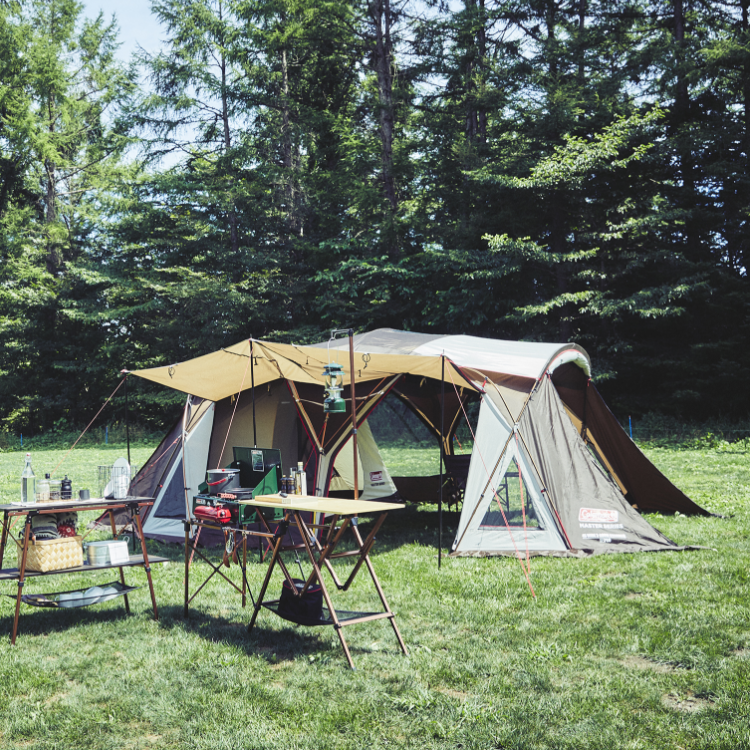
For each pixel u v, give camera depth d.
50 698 4.04
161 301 26.73
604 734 3.45
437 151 24.53
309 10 24.81
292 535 8.37
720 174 20.59
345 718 3.68
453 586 6.21
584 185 20.50
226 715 3.73
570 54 22.45
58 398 29.61
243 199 26.50
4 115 27.19
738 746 3.29
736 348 21.25
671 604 5.47
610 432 9.62
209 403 9.12
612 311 19.77
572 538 7.52
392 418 11.74
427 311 23.64
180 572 6.99
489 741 3.41
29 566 5.19
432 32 25.22
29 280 29.06
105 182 28.56
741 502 9.96
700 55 21.34
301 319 27.38
